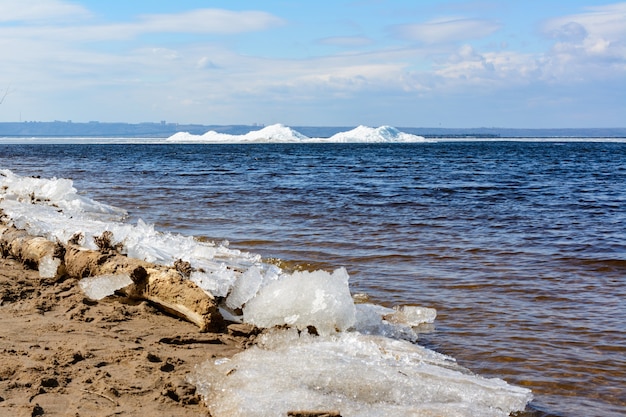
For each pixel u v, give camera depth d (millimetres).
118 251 7098
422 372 4590
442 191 21984
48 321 5547
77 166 40531
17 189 14953
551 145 128500
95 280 6457
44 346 4801
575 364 5051
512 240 11180
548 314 6492
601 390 4543
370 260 9312
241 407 3809
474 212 15586
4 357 4492
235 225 12961
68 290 6715
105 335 5211
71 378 4199
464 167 41406
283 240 11023
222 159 56344
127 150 94750
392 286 7715
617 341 5605
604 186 24734
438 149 99875
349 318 5586
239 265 7973
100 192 20578
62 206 13594
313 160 54500
